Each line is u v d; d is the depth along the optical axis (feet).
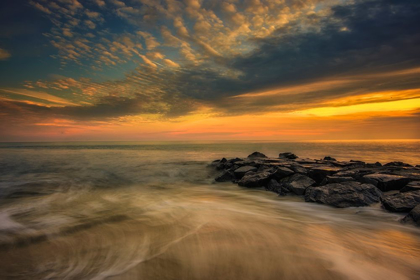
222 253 14.98
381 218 21.94
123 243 16.75
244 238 17.48
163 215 24.06
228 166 61.05
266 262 13.70
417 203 22.50
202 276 12.26
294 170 43.47
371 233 18.61
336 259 14.06
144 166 73.97
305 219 22.65
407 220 20.10
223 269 12.99
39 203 30.42
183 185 44.98
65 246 16.35
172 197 34.32
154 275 12.45
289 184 35.14
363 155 124.16
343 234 18.42
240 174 46.44
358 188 28.07
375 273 12.57
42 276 12.46
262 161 58.85
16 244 16.72
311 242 16.74
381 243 16.61
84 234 18.66
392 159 100.89
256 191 37.14
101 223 21.44
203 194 36.50
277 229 19.56
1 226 20.65
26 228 20.17
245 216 23.63
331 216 23.52
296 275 12.31
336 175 35.78
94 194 36.73
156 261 13.99
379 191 28.32
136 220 22.33
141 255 14.83
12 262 14.03
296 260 13.92
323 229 19.62
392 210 22.99
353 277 12.11
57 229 19.89
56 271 12.96
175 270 12.91
